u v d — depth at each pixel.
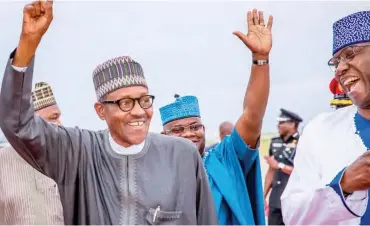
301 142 2.97
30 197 3.26
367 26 2.72
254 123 2.99
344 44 2.75
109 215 2.45
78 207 2.50
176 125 3.74
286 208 2.82
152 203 2.47
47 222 3.25
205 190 2.67
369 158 2.52
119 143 2.55
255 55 2.91
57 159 2.47
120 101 2.47
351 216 2.62
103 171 2.51
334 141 2.87
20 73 2.25
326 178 2.80
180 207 2.52
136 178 2.51
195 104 3.79
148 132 2.66
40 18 2.26
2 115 2.29
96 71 2.56
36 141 2.36
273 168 7.34
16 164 3.30
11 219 3.26
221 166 3.14
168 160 2.59
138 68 2.55
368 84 2.72
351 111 2.97
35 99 3.85
